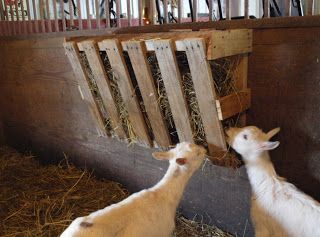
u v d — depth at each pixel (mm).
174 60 1234
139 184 1915
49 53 2137
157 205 1275
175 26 1523
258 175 1293
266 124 1398
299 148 1347
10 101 2607
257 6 2812
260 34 1324
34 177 2205
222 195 1572
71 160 2291
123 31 1708
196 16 1543
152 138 1612
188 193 1703
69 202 1878
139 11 1723
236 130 1312
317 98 1257
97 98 1686
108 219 1125
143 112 1540
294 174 1386
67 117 2193
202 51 1150
